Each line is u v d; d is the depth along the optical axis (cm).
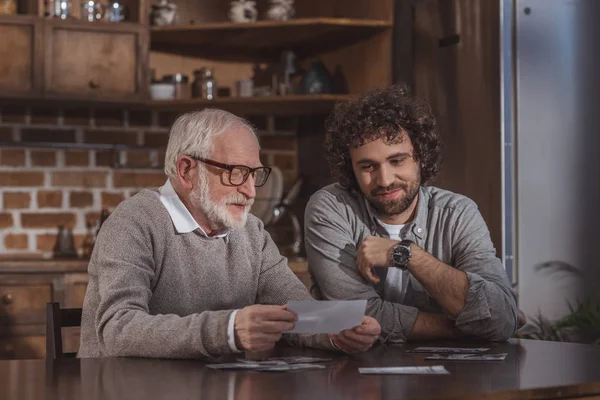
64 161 480
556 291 394
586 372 178
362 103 254
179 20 494
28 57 443
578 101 398
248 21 462
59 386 163
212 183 221
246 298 237
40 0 454
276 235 507
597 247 400
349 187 266
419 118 252
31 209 475
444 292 239
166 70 494
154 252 223
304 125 512
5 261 428
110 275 212
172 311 225
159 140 498
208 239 231
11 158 473
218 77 502
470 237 259
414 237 261
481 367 185
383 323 239
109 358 197
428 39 423
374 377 172
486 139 391
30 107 478
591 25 400
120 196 489
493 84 388
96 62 452
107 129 490
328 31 464
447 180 409
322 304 187
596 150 399
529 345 225
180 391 158
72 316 233
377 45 454
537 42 392
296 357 201
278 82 481
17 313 423
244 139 223
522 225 389
